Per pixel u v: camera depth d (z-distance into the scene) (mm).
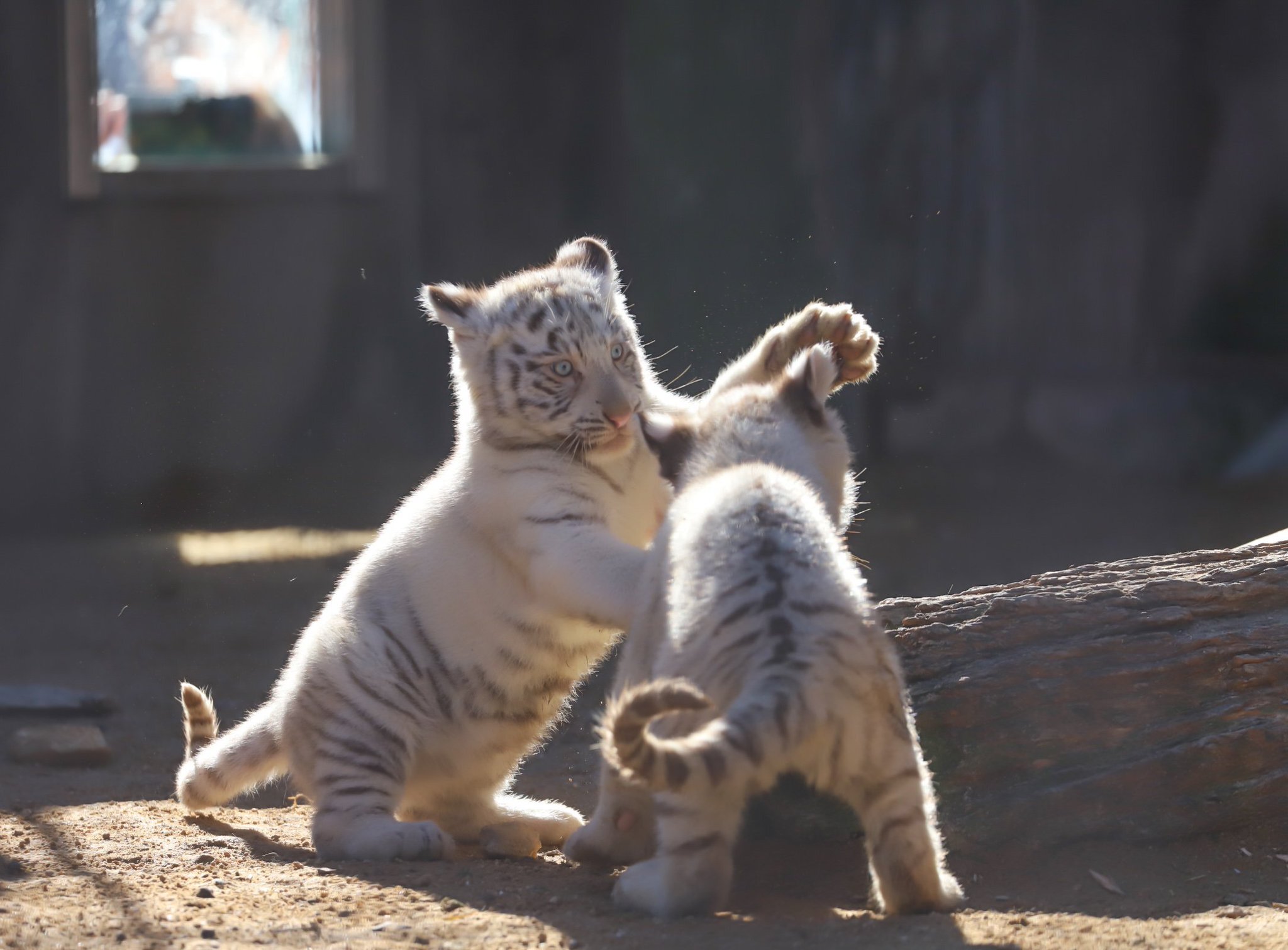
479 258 21344
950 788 5938
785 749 4500
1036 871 5785
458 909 5281
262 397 20109
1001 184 21484
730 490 5191
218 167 19859
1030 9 21219
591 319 6711
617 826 5898
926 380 21547
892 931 4762
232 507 17875
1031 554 14555
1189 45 22234
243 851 6324
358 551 15477
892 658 4984
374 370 20922
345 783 6340
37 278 18266
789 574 4816
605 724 4410
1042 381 21438
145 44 20078
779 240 20266
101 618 12641
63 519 17625
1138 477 19297
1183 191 22500
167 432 19422
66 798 7527
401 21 20766
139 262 19172
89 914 5199
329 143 20969
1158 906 5332
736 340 20016
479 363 6758
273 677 10672
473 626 6469
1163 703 5914
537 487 6441
